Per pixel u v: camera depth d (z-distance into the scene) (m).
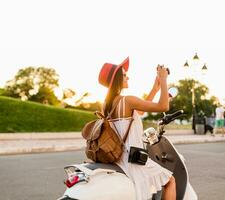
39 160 11.84
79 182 3.32
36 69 81.62
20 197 6.75
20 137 21.23
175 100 55.94
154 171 3.62
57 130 24.84
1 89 77.50
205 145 18.05
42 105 25.66
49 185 7.80
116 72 3.60
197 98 56.81
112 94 3.63
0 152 14.08
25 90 78.19
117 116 3.58
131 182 3.48
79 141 19.69
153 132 4.00
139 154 3.52
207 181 8.20
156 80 4.07
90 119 27.00
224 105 26.27
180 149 15.54
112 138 3.50
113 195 3.35
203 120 27.95
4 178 8.55
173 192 3.72
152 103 3.51
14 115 23.95
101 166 3.45
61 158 12.41
